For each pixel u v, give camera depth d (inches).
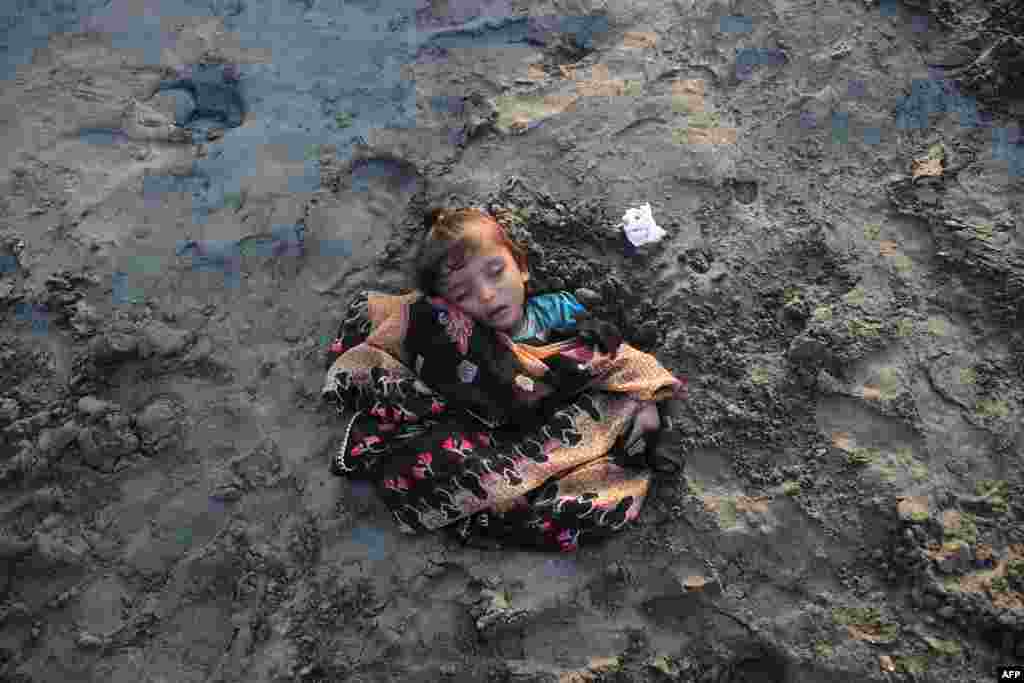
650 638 101.4
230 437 119.0
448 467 105.1
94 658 106.3
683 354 117.3
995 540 102.7
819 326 115.9
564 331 117.2
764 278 123.1
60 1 162.9
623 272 125.1
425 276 112.1
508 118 141.9
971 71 137.8
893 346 114.8
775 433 111.3
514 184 132.6
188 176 142.1
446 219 111.7
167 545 112.3
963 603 98.6
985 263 120.3
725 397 114.2
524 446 108.2
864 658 97.3
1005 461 107.5
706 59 144.9
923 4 144.7
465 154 139.5
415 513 106.7
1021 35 140.3
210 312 129.2
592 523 105.3
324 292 129.6
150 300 130.3
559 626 102.2
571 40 151.9
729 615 101.5
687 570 104.0
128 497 115.6
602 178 133.4
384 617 104.3
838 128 134.9
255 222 136.5
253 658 103.5
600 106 141.1
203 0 163.0
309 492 113.7
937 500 104.7
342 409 116.1
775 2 148.3
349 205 137.0
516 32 153.5
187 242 135.3
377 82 149.9
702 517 106.6
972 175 129.7
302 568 108.7
